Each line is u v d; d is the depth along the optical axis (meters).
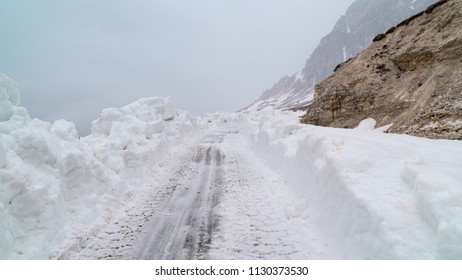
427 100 14.14
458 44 15.15
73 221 7.83
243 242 7.18
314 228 7.55
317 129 13.22
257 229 7.84
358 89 20.88
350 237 6.09
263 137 16.94
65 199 8.11
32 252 6.27
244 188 11.38
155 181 12.58
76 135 10.43
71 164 8.41
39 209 6.75
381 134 11.43
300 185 9.69
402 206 5.41
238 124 41.28
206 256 6.62
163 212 9.21
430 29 18.81
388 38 23.20
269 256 6.55
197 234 7.67
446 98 13.03
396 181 6.26
